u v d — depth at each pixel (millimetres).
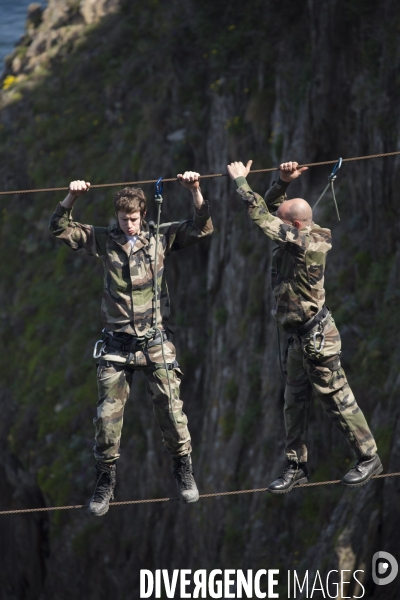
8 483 101875
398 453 51594
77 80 122062
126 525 87188
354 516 54094
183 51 92688
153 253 24000
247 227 77062
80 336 100438
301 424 26578
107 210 102750
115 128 111375
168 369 24156
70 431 94938
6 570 102500
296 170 25375
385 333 59875
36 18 143625
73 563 90938
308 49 70688
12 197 120812
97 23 129375
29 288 110688
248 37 78250
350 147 66562
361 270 63969
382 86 62188
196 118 89500
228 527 71250
